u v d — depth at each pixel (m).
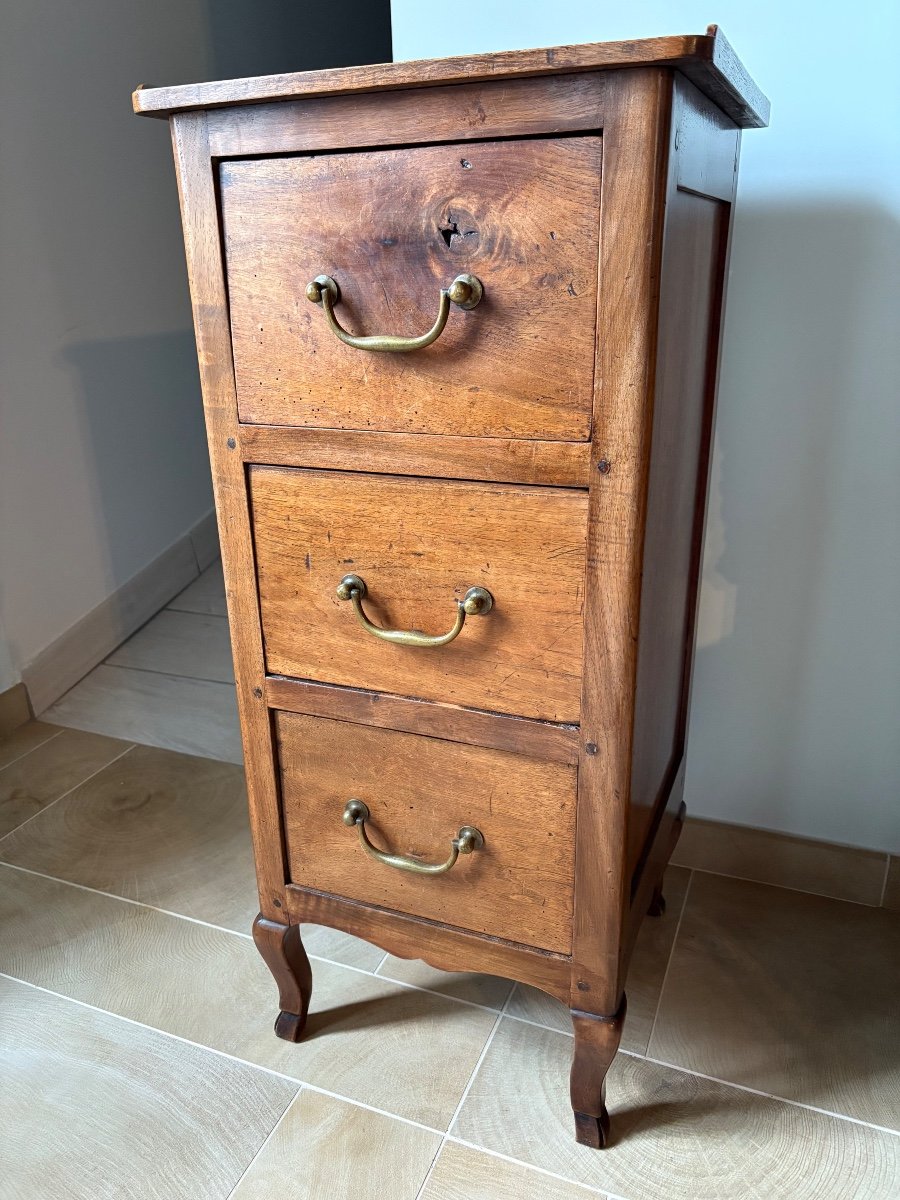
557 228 0.58
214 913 1.15
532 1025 0.98
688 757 1.20
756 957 1.07
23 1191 0.80
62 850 1.27
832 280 0.96
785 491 1.04
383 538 0.71
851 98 0.90
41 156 1.58
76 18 1.63
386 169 0.62
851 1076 0.91
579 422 0.62
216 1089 0.90
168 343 1.97
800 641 1.09
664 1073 0.92
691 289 0.75
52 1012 1.00
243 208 0.67
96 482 1.78
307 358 0.69
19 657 1.61
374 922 0.85
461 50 1.02
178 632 1.94
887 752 1.10
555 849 0.74
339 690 0.78
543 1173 0.81
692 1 0.92
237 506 0.75
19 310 1.55
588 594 0.66
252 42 2.15
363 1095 0.89
